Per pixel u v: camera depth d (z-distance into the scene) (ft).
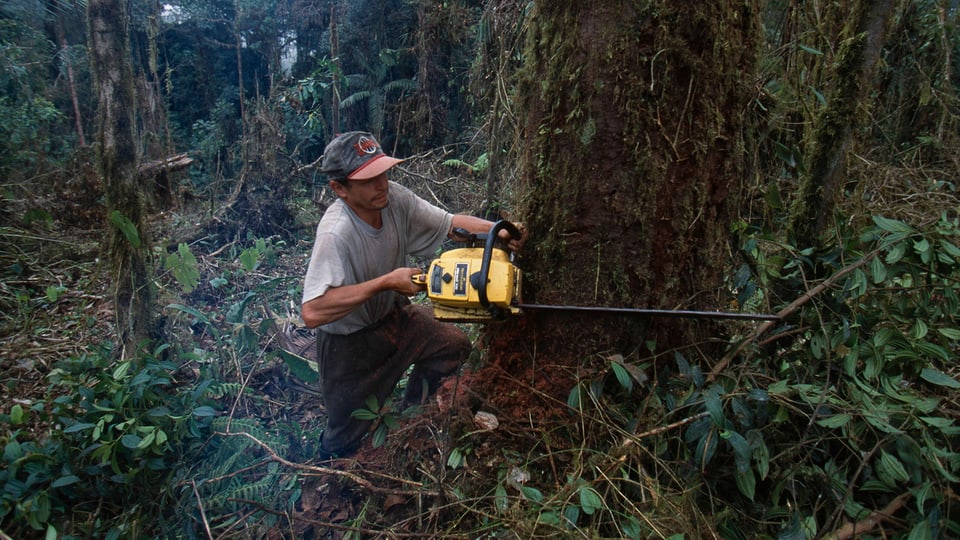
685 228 5.62
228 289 13.57
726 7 5.18
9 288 13.01
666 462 5.42
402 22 26.43
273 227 17.95
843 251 6.15
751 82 5.71
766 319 5.21
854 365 5.48
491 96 12.28
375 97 26.53
